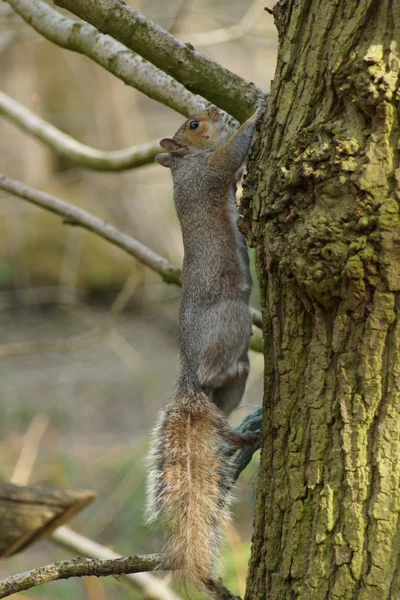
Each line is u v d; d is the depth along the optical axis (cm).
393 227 449
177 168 853
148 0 2261
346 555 467
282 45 518
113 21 641
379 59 458
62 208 924
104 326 1248
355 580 463
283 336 509
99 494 1681
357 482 470
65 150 1056
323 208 470
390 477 464
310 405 493
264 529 513
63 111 2536
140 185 2667
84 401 2122
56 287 2502
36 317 2519
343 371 477
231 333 775
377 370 468
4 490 752
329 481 480
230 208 812
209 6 2562
